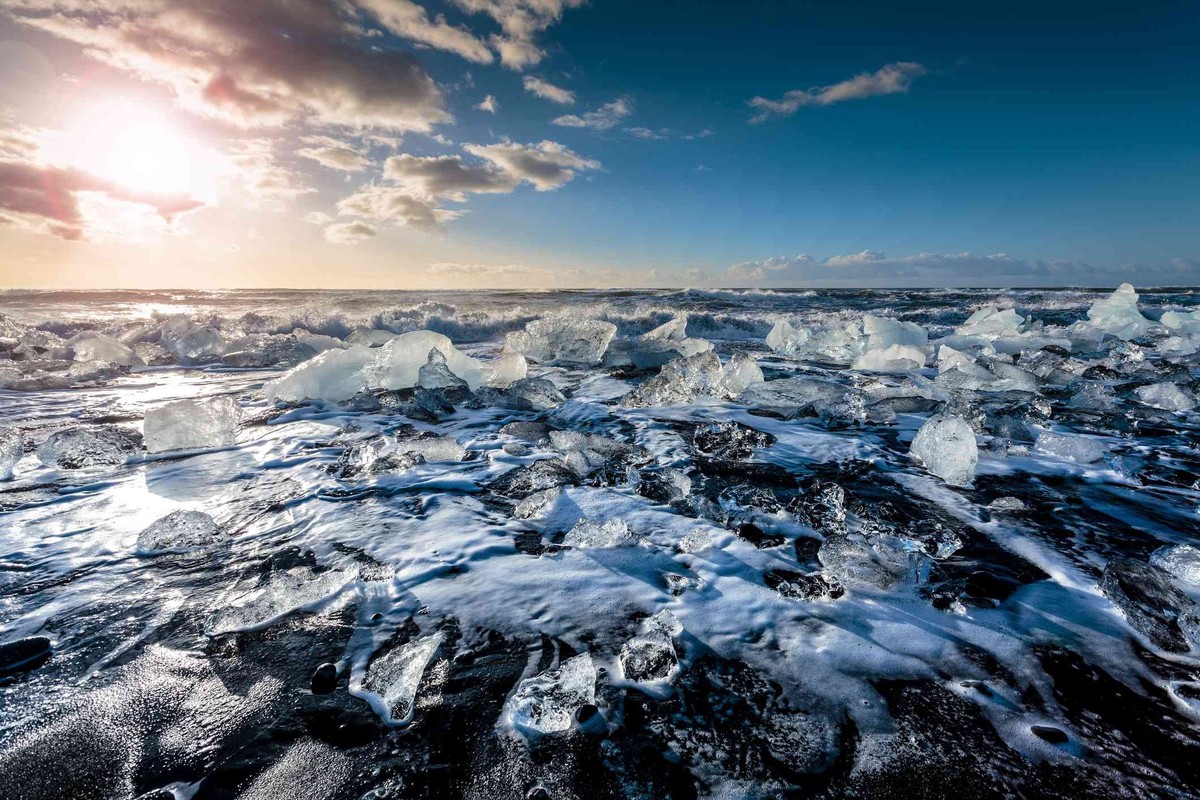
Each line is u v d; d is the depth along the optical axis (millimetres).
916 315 15750
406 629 2072
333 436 4570
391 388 6191
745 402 5574
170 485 3498
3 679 1807
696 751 1533
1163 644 1918
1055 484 3424
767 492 3111
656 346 8547
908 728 1600
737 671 1837
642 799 1392
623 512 3053
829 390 5527
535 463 3660
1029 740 1554
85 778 1459
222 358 8633
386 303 23156
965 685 1763
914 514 3004
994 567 2453
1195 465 3748
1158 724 1601
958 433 3590
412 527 2896
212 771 1481
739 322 14172
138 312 18828
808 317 15609
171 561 2582
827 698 1717
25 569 2504
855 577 2350
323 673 1848
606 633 2033
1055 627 2033
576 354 8875
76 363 7785
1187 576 2293
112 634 2047
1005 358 7371
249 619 2104
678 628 2021
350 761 1509
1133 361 7461
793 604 2189
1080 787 1413
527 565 2506
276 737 1591
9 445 3812
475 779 1451
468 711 1674
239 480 3594
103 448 3928
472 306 20906
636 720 1639
